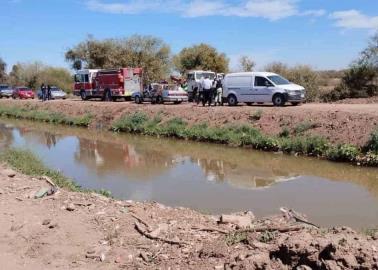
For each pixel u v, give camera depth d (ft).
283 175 53.72
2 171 45.06
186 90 128.06
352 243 19.57
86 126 117.29
